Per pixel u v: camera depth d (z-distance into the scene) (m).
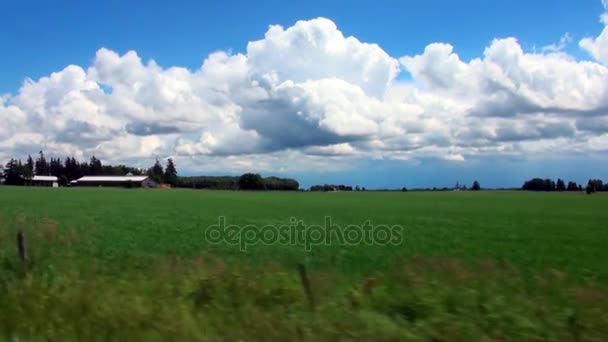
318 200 102.12
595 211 69.19
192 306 9.93
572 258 24.78
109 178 195.88
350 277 15.90
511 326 8.74
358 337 8.19
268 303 10.14
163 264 14.38
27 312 9.39
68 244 22.52
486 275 13.09
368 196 130.88
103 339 8.05
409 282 11.59
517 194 154.00
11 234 23.27
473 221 50.72
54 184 198.12
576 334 8.45
